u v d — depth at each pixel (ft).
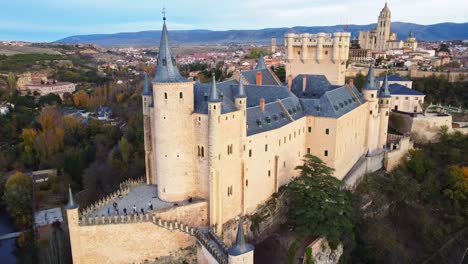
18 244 352.08
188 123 248.73
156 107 246.88
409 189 358.84
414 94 495.00
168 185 256.32
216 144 236.22
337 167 331.57
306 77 391.04
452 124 470.39
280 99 321.11
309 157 290.76
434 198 373.81
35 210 400.06
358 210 327.47
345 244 287.07
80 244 231.09
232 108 250.37
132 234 230.68
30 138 533.14
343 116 329.31
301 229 268.82
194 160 254.47
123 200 263.70
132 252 233.55
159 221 230.68
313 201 272.72
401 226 345.31
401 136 432.66
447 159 416.87
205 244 223.30
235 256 199.31
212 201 243.19
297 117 322.14
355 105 370.12
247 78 375.45
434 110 494.59
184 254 236.63
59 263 306.76
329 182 279.49
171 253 235.61
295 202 284.61
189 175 256.73
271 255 259.80
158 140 252.21
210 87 255.91
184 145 251.19
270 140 285.02
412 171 404.77
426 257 320.29
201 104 249.55
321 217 263.29
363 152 404.36
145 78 284.82
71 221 227.61
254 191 277.85
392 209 355.97
